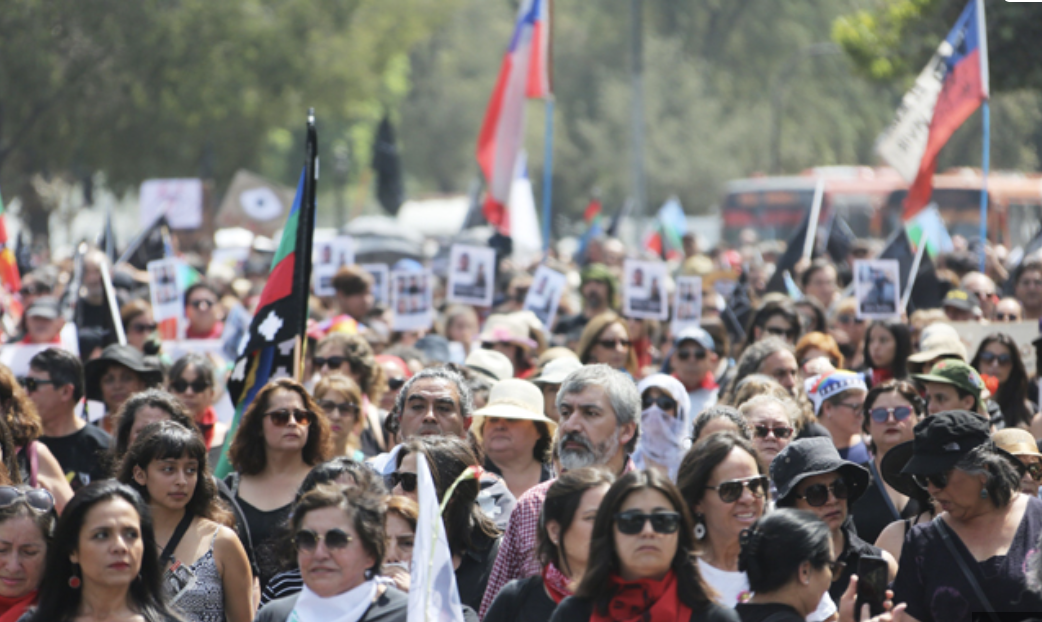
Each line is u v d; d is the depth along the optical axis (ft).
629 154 579.48
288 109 406.82
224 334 126.41
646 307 137.08
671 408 79.46
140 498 54.34
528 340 111.14
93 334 130.52
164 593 55.21
